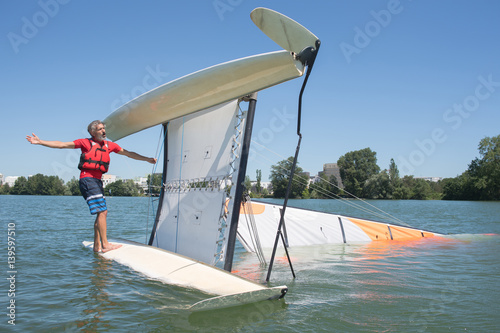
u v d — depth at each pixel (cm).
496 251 698
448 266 551
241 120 476
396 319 315
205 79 448
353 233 853
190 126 560
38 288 402
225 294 367
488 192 4950
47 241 777
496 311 335
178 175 569
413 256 645
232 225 448
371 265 562
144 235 953
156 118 564
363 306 351
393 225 909
